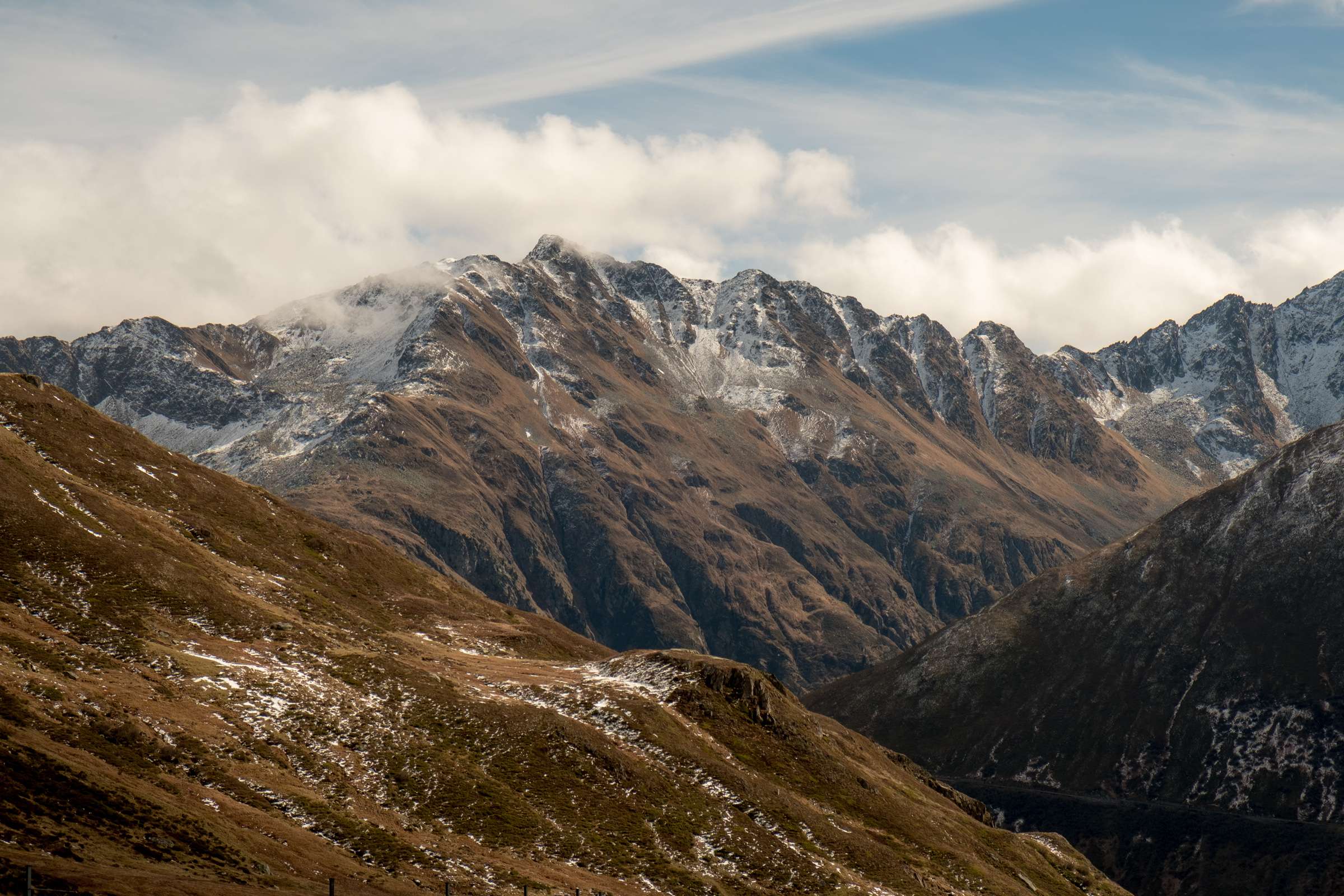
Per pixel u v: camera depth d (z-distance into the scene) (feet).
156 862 264.31
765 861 434.30
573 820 418.51
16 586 442.50
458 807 398.21
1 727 300.40
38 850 245.45
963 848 570.46
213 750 364.17
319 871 305.73
